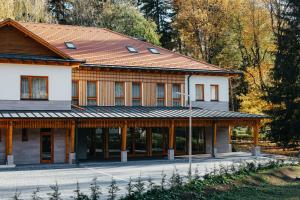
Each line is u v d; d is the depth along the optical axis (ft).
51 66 99.25
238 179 64.69
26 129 97.14
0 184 68.64
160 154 116.67
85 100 109.50
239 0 171.32
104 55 115.75
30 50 98.43
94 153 109.29
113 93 112.88
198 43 179.01
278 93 126.21
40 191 62.34
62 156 100.22
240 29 172.65
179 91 121.29
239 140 165.68
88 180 72.95
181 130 119.65
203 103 124.16
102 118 95.76
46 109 98.63
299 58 126.21
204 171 83.82
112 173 81.82
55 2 189.26
